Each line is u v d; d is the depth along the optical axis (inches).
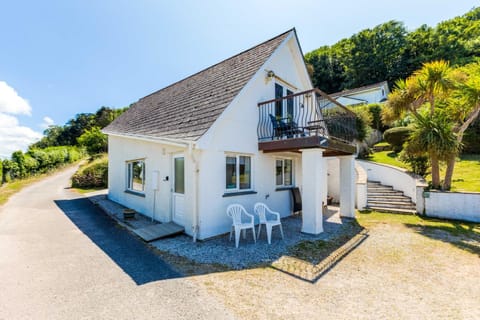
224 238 265.7
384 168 497.7
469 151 565.3
